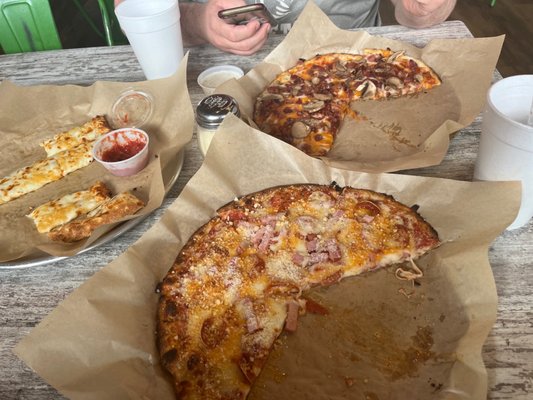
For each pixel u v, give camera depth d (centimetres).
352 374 109
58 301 126
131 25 182
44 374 99
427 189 140
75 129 196
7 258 142
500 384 98
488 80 190
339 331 119
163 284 128
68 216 156
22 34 263
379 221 143
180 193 152
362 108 203
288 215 150
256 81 210
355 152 177
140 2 197
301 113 199
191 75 216
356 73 214
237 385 114
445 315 115
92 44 413
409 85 204
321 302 128
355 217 147
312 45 226
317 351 116
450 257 123
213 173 147
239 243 144
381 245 138
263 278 137
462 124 168
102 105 203
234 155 150
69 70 231
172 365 114
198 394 112
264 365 115
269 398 109
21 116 206
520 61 421
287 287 133
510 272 121
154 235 134
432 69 209
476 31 465
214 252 140
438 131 160
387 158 170
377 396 104
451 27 232
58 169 180
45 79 226
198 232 142
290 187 155
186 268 134
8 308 125
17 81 227
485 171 128
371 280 131
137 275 125
